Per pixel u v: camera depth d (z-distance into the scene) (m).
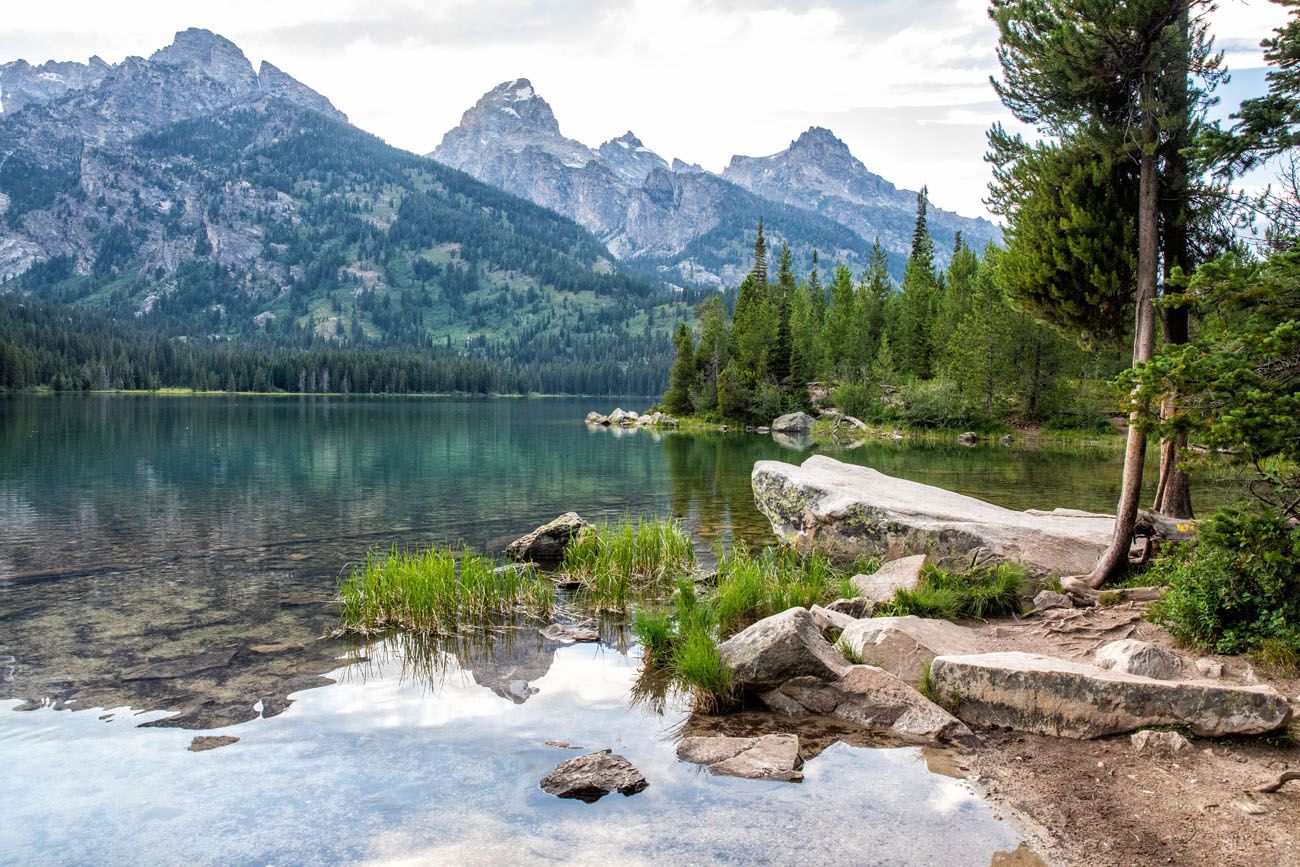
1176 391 9.26
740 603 12.59
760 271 109.50
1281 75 11.48
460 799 6.70
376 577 13.94
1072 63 13.21
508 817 6.38
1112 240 14.49
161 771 7.26
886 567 13.78
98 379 154.88
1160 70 12.69
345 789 6.89
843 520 16.34
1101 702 7.64
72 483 31.34
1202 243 14.84
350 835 6.08
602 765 7.06
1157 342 14.31
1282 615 8.82
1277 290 8.93
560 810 6.50
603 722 8.59
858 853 5.79
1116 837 5.90
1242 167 13.40
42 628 12.30
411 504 27.06
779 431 82.75
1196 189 14.21
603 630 12.64
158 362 175.25
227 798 6.72
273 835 6.09
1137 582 12.30
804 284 132.38
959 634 10.59
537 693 9.55
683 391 100.50
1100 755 7.25
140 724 8.44
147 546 19.34
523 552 18.36
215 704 9.08
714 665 9.09
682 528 22.41
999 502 25.86
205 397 156.50
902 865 5.61
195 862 5.70
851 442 64.06
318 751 7.74
